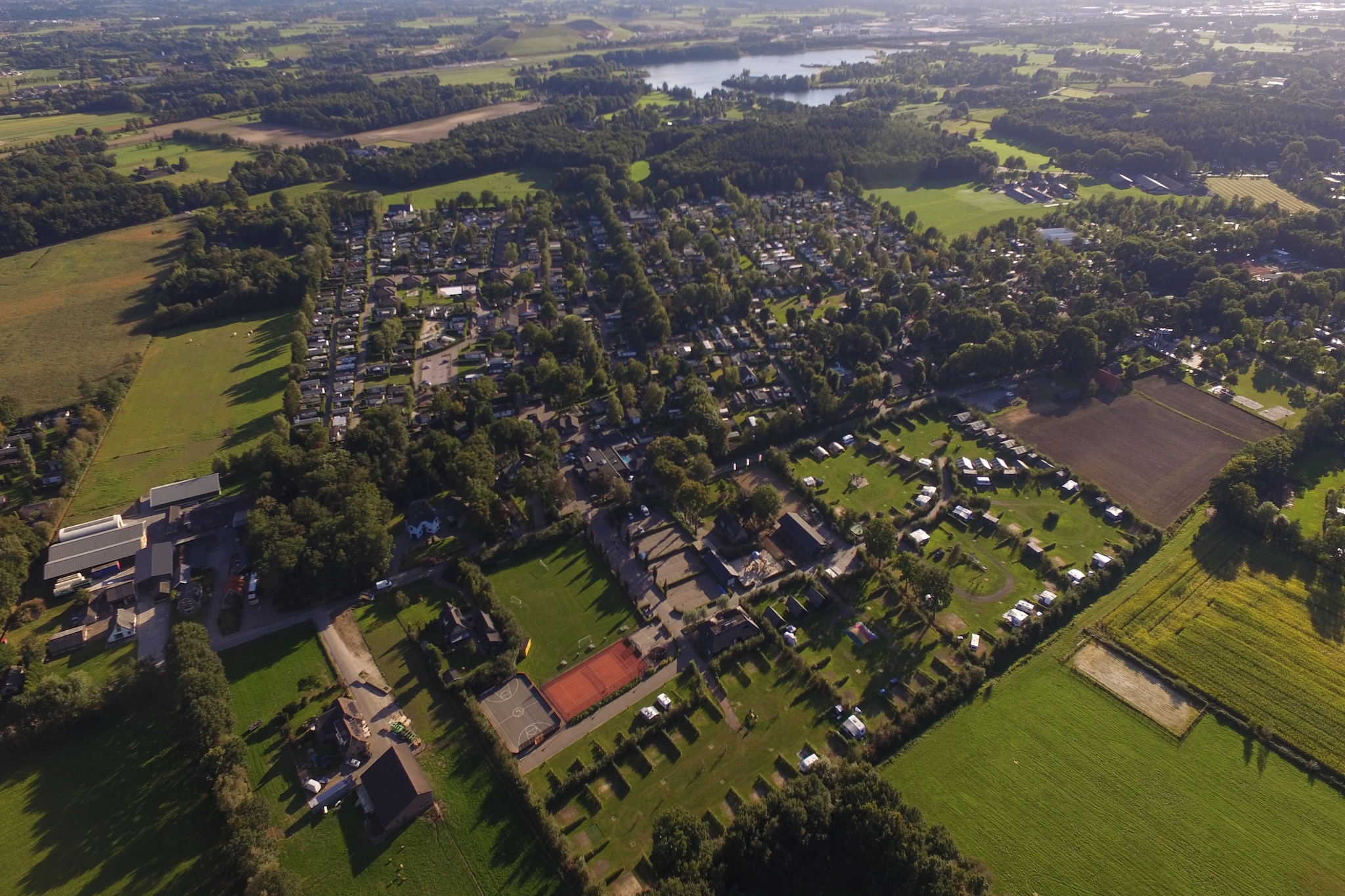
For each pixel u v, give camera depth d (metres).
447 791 126.31
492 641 151.62
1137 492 199.75
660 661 150.62
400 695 143.12
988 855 116.31
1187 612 161.38
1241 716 139.00
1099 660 151.00
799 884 109.75
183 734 133.38
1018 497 199.00
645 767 130.62
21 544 170.75
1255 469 192.62
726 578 169.75
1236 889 112.50
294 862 115.69
